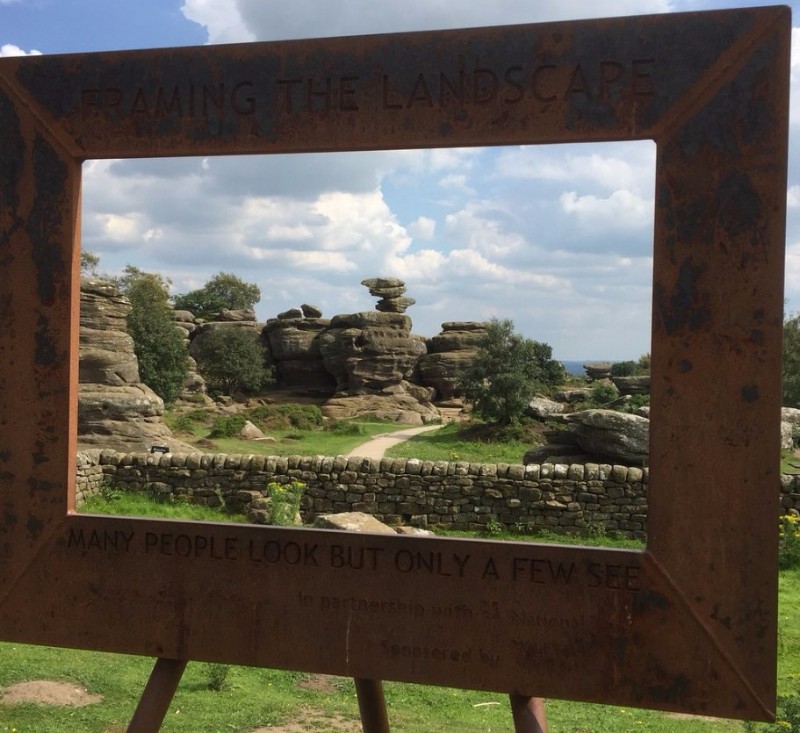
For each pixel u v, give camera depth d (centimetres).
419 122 281
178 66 298
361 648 291
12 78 306
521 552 279
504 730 607
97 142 302
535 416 3030
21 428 310
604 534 1288
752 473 258
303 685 710
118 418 1778
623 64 266
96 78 302
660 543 267
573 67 270
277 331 5053
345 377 4734
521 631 280
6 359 308
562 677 277
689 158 260
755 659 260
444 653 285
